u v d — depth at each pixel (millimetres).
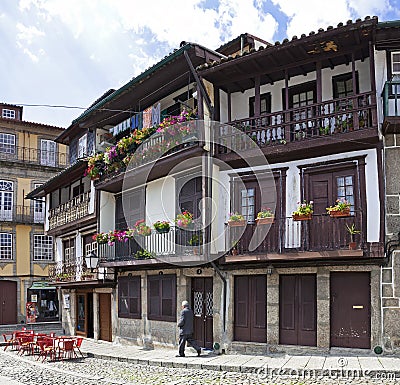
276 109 16203
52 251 36719
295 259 14117
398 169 13523
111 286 20688
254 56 14703
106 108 20562
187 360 14406
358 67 14719
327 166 14438
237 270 15641
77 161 22297
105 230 20984
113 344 20203
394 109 13250
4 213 35344
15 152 36156
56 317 36125
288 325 14734
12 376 13789
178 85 18312
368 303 13695
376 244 13414
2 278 34500
